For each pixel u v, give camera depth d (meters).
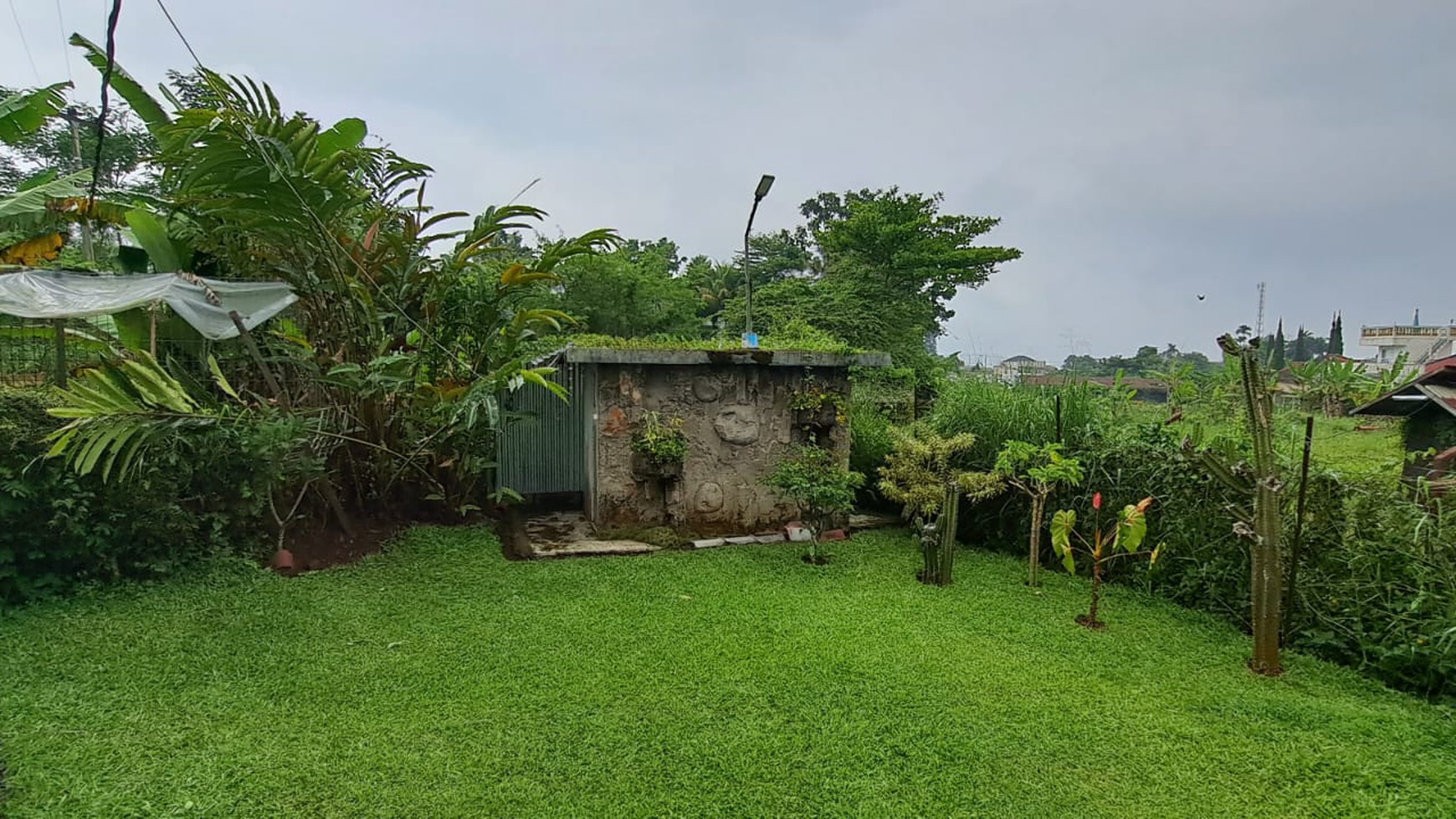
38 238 6.61
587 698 3.14
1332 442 8.75
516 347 6.02
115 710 2.90
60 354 4.93
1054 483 5.33
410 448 5.86
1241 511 3.91
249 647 3.56
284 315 5.91
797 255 25.88
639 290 14.84
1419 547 3.55
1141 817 2.44
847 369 6.29
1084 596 4.77
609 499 5.95
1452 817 2.45
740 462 6.20
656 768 2.62
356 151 5.53
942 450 5.82
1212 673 3.61
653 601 4.42
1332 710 3.17
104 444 3.82
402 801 2.40
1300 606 3.93
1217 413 8.48
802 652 3.70
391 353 5.63
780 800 2.46
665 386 6.00
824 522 6.11
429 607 4.22
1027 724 3.03
